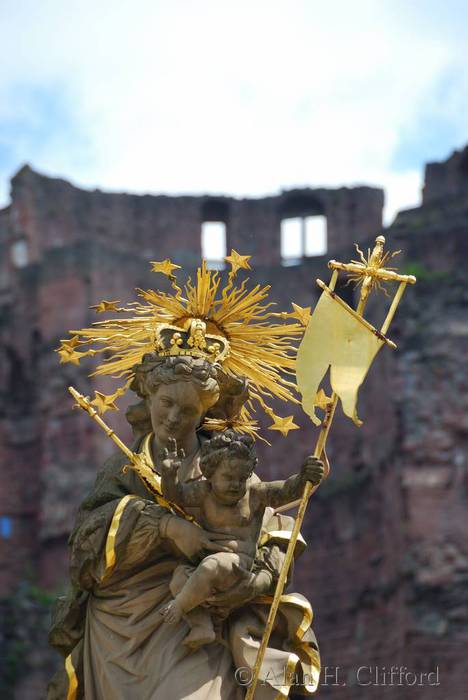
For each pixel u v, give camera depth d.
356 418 11.35
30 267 84.81
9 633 78.81
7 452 83.44
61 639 11.83
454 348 74.94
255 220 86.62
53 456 80.31
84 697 11.63
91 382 79.81
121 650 11.43
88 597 11.79
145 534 11.47
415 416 74.56
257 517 11.50
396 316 75.50
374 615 73.94
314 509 75.88
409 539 73.62
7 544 81.88
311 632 11.60
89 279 82.25
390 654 73.06
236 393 12.28
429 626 72.44
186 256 86.00
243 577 11.25
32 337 84.00
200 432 12.34
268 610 11.56
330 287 11.62
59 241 85.44
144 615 11.52
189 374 11.73
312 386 11.46
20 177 85.81
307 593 74.81
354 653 73.75
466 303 75.38
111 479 11.93
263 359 12.43
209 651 11.39
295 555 11.73
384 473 75.06
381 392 75.88
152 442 12.02
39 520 81.88
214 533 11.42
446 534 73.38
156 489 11.62
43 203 85.75
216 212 87.56
